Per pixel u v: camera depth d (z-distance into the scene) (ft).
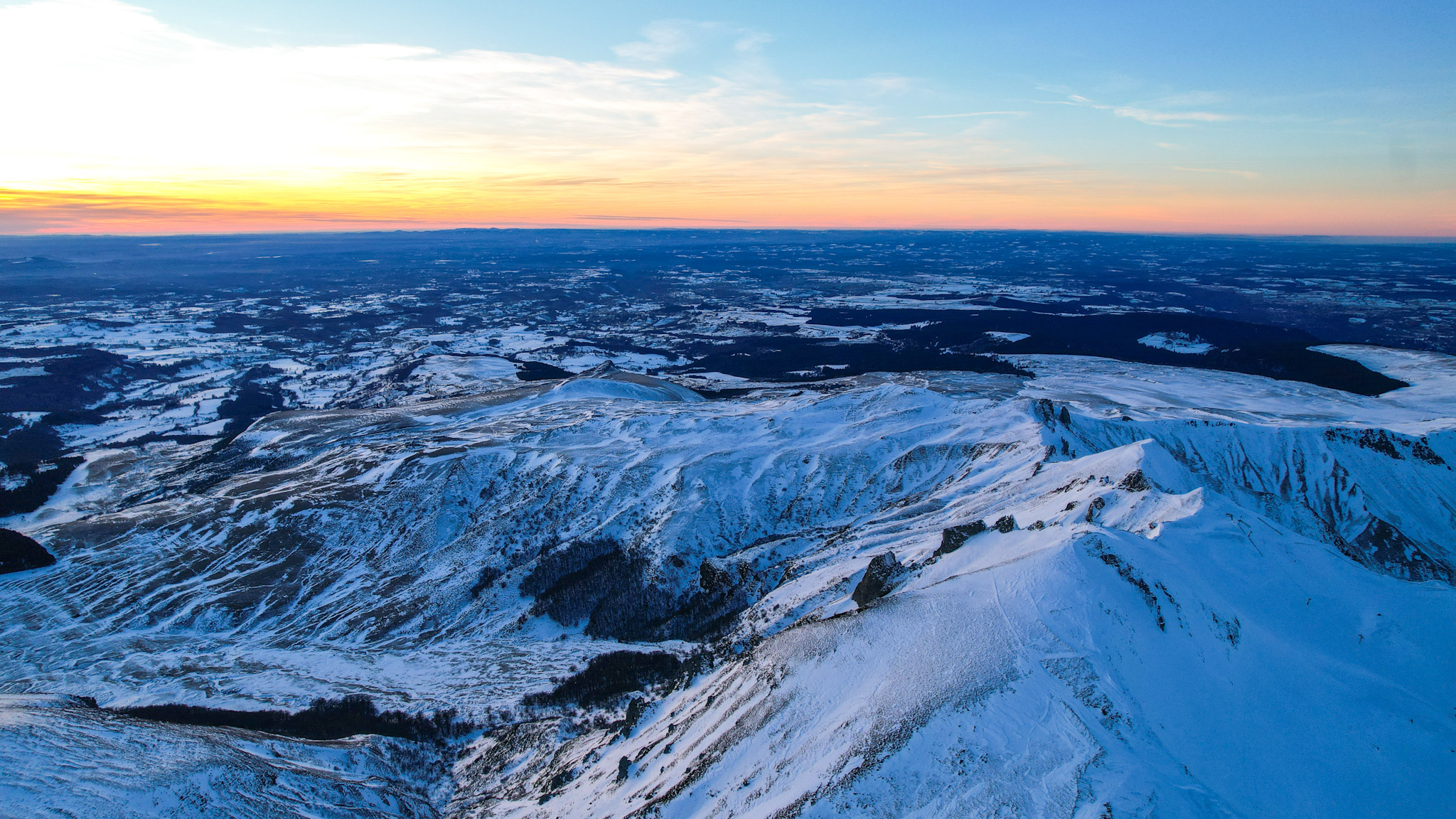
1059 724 142.61
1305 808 135.33
